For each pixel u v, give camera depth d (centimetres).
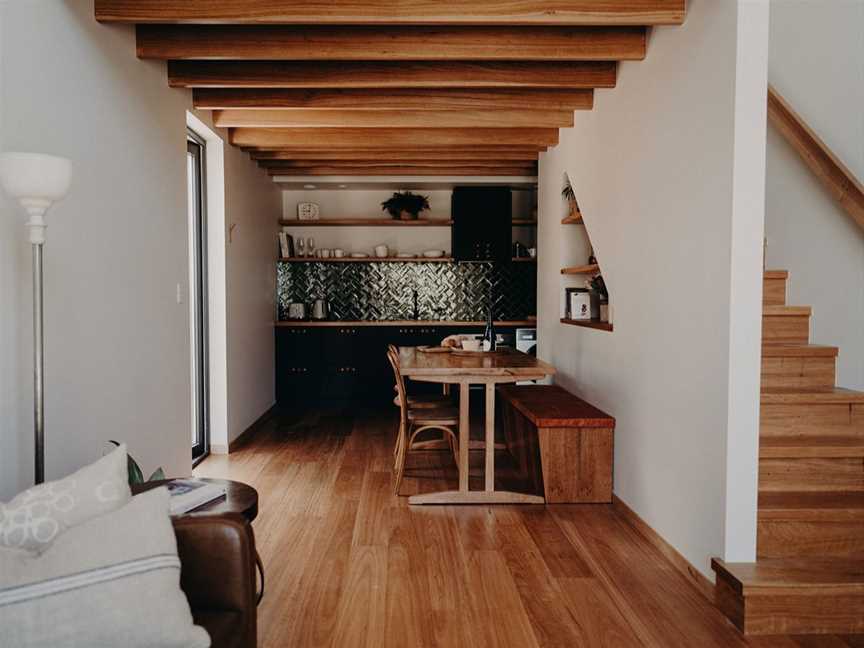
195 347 489
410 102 405
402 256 730
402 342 721
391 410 696
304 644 220
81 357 258
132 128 308
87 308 262
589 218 430
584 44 320
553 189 542
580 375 460
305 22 276
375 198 759
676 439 289
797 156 367
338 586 265
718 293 251
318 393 720
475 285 764
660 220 307
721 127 248
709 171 258
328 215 757
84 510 147
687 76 277
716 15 251
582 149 443
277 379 717
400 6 271
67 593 124
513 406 472
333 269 758
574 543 314
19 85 218
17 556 128
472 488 404
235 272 527
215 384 499
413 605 249
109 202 283
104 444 278
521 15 273
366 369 721
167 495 149
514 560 293
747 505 245
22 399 219
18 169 183
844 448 273
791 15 379
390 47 315
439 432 579
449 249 763
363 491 399
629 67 347
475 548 307
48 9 235
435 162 631
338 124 455
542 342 596
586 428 376
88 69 265
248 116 456
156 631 126
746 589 227
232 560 160
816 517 253
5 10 210
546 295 576
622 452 364
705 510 261
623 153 359
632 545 312
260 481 421
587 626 233
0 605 121
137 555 132
